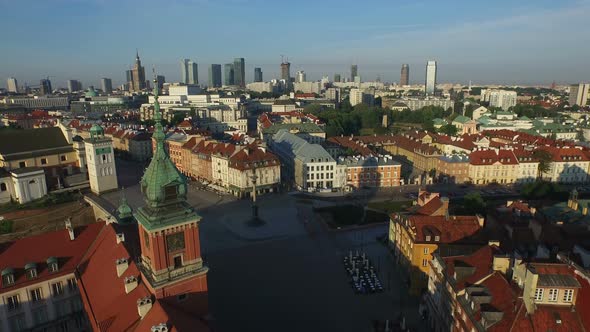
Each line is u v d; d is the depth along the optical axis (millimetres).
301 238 124938
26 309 66875
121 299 56312
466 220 96812
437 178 199125
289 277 100562
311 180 177000
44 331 69250
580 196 172375
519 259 61750
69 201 157125
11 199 151875
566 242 86625
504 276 64562
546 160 194125
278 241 122625
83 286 66250
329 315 84500
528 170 195875
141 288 54781
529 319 54594
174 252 53250
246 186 166125
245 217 142750
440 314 75500
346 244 120875
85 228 76438
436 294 78812
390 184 186250
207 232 129500
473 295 62812
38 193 154000
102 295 60969
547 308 55219
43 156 167750
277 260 110000
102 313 57031
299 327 80250
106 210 142250
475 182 192875
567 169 197375
